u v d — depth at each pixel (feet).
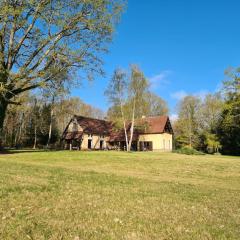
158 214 26.25
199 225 23.38
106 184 41.37
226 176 69.82
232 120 194.59
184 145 241.35
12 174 44.96
